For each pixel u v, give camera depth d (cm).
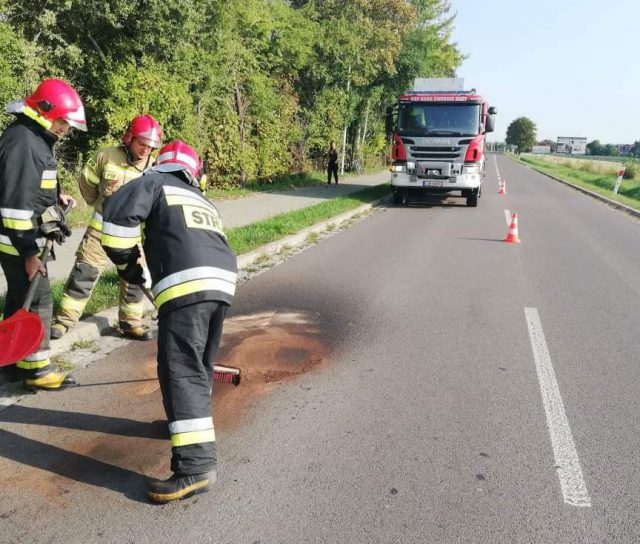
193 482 299
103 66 1173
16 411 388
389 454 352
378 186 2227
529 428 391
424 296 714
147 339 523
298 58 1955
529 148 16588
